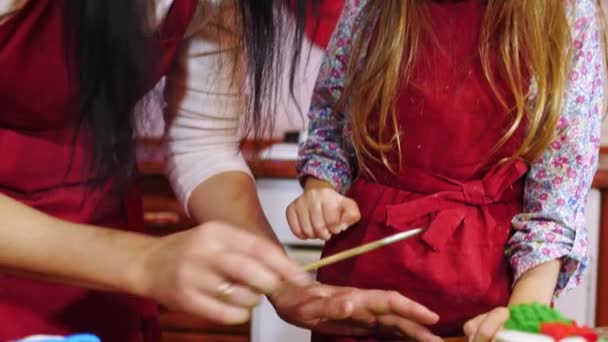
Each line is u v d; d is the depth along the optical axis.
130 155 0.72
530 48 0.92
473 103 0.94
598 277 1.55
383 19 1.01
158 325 0.92
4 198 0.65
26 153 0.77
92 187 0.77
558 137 0.92
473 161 0.94
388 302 0.79
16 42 0.70
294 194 1.63
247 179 0.90
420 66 0.97
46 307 0.78
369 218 0.98
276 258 0.58
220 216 0.85
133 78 0.65
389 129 0.98
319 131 1.09
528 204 0.95
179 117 0.92
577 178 0.92
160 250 0.61
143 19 0.63
